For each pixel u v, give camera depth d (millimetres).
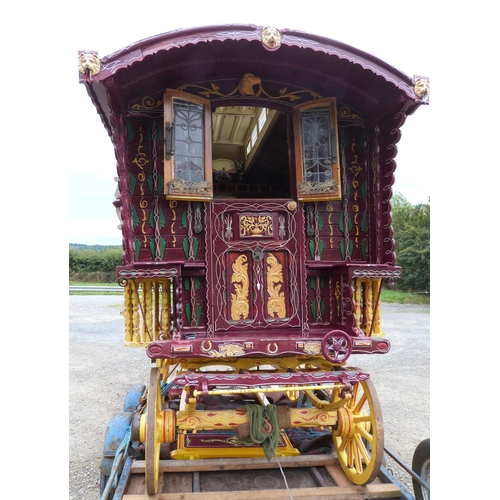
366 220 4070
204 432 4211
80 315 15234
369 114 4016
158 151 3719
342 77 3744
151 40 3092
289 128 3992
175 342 3164
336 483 3447
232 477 3584
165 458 3873
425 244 21312
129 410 4953
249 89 3764
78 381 8430
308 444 4148
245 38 3170
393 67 3410
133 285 3545
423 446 3502
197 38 3146
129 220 3438
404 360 10086
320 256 3922
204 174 3637
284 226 3793
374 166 3986
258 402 5129
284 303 3701
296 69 3730
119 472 3754
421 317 15734
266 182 6691
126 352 10742
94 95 3492
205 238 3631
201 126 3678
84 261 26859
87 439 5754
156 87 3682
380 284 3801
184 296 3662
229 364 3650
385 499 3244
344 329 3547
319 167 3809
